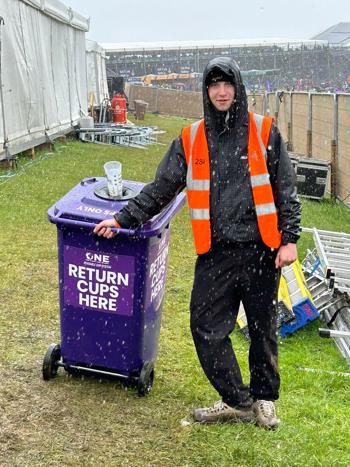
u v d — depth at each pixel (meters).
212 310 3.13
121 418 3.31
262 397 3.31
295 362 4.47
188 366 4.05
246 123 2.97
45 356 3.60
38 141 13.28
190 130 3.07
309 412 3.59
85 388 3.60
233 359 3.19
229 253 3.05
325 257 5.66
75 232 3.34
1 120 10.59
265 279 3.09
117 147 17.44
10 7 11.11
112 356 3.52
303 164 11.99
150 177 12.37
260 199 2.99
